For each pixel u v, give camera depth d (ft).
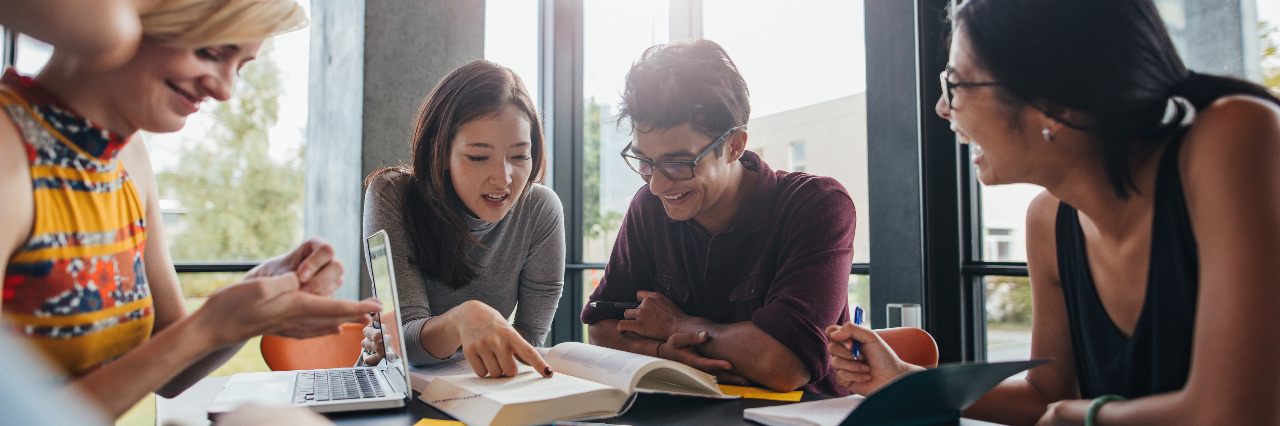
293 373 3.92
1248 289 2.22
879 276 8.22
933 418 2.70
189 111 2.62
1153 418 2.41
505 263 5.25
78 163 2.53
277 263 2.96
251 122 11.96
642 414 2.96
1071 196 2.93
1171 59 2.60
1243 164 2.31
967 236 7.57
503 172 4.59
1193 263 2.58
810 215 4.52
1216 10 5.59
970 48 2.85
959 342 7.52
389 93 11.05
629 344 4.69
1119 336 3.00
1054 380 3.43
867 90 8.30
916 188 7.82
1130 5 2.52
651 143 4.33
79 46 2.04
